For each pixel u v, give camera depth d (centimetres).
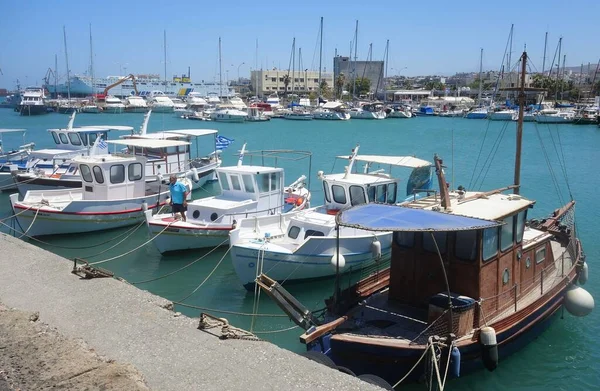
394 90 19288
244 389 671
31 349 678
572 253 1631
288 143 6700
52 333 743
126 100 12950
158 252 2227
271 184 2303
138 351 771
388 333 1145
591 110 9956
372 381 971
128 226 2538
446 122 10631
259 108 11038
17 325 753
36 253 1251
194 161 3706
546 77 12412
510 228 1268
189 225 2094
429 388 1061
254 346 792
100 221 2431
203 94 15962
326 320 1200
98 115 11412
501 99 12731
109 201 2439
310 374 713
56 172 3153
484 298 1170
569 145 6600
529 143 6812
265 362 743
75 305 941
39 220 2314
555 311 1429
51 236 2373
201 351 772
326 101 13388
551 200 3403
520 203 1326
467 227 1041
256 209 2248
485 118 11144
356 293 1330
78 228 2397
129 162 2536
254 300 1741
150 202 2597
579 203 3297
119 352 766
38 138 6531
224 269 2038
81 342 727
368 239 1872
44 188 2997
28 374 614
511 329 1212
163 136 3384
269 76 17988
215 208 2144
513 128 8975
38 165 3275
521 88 1959
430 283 1229
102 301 959
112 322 870
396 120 11281
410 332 1151
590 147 6381
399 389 1112
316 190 3584
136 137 3312
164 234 2091
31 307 930
